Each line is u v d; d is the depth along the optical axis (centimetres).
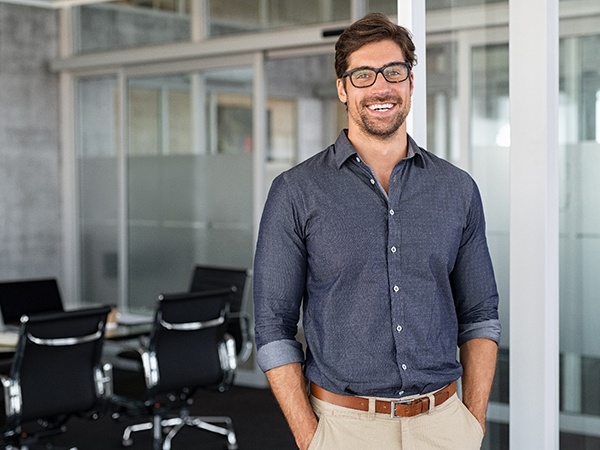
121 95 956
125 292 965
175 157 920
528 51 310
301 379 258
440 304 258
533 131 310
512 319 314
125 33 945
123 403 586
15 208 971
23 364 504
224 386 614
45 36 992
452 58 323
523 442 313
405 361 251
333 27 770
